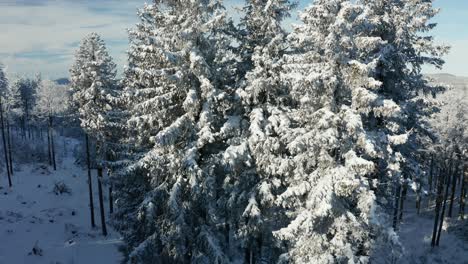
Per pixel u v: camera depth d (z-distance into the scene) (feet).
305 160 53.47
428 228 132.16
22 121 301.22
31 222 120.47
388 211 66.33
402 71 64.59
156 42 53.67
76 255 96.94
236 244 70.85
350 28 46.78
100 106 106.93
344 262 50.83
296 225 50.11
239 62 64.49
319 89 49.21
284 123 55.21
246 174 63.57
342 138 49.14
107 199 151.84
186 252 58.70
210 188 55.42
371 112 59.77
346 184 45.60
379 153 49.67
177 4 55.01
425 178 67.31
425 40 65.10
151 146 64.64
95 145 112.57
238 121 58.23
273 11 57.72
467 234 126.41
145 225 59.67
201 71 53.01
